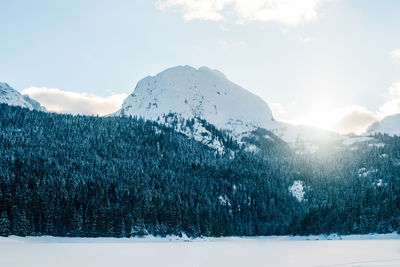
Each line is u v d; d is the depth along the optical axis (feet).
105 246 465.88
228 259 346.13
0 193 523.29
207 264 314.76
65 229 546.67
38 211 545.44
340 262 314.55
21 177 606.55
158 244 521.65
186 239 619.26
